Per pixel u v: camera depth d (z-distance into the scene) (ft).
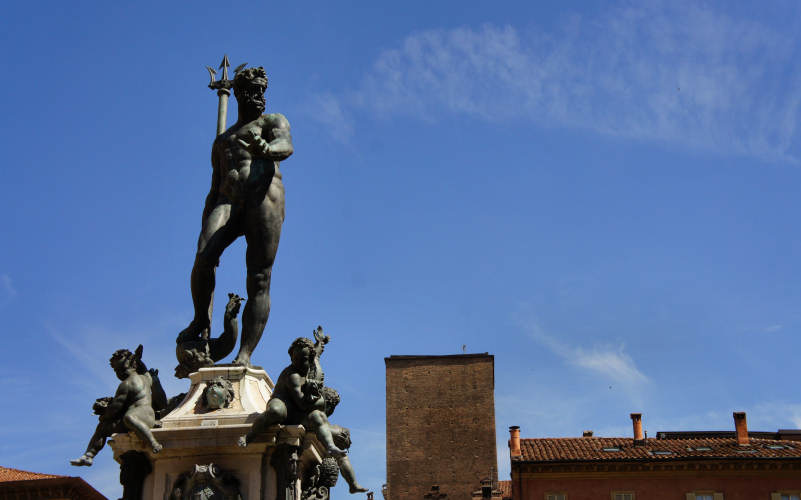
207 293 28.99
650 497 123.03
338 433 26.48
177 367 28.55
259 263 28.25
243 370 26.71
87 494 95.91
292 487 24.77
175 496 24.68
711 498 121.90
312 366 25.76
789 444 129.08
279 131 28.96
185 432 24.90
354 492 26.99
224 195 29.09
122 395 25.08
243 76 29.19
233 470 24.90
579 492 124.47
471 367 183.21
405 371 184.14
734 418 130.93
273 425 24.73
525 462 125.39
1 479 100.68
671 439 135.64
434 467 178.29
